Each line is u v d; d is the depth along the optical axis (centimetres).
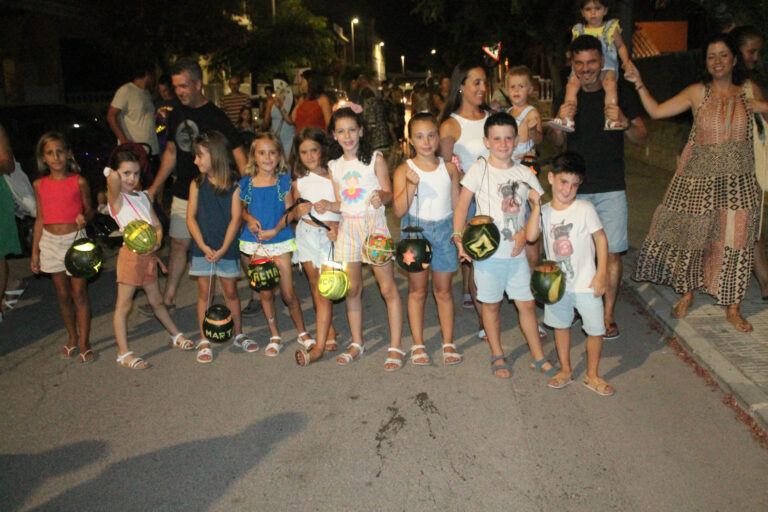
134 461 396
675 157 1269
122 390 493
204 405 463
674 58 1290
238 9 2094
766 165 495
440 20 2081
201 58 2631
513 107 555
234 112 1527
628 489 352
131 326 626
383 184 499
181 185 613
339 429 423
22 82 1944
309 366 523
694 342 507
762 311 559
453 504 346
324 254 528
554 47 1706
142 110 934
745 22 697
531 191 456
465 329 590
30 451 412
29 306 694
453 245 500
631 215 927
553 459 381
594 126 520
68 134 941
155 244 517
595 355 459
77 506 356
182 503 355
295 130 1080
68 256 509
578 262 448
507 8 1708
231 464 389
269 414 446
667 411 429
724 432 402
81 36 2072
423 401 457
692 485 353
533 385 475
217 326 511
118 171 530
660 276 564
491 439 405
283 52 2845
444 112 574
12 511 353
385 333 589
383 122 1423
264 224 532
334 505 348
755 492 345
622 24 1439
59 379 516
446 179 490
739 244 514
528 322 486
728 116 504
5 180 620
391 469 378
